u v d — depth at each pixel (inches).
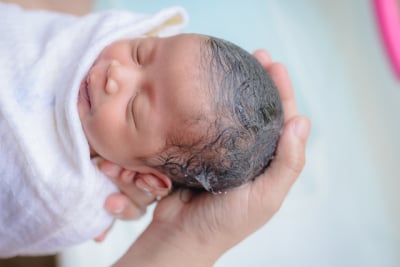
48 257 56.2
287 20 64.0
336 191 58.3
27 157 32.2
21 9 38.7
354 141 59.7
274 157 32.6
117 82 31.0
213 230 32.8
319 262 55.0
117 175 33.5
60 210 33.4
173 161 31.3
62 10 50.1
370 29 58.6
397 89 56.3
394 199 57.1
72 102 32.0
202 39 31.6
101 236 37.3
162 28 39.6
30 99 33.5
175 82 30.1
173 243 33.1
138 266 32.6
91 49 33.4
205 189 33.1
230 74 30.3
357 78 60.7
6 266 54.5
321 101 61.1
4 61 34.4
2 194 33.4
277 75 34.5
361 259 55.7
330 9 63.2
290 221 56.2
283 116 32.6
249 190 32.4
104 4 60.9
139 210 36.4
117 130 31.2
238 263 53.4
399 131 56.6
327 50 62.8
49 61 34.7
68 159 32.9
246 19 63.2
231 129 29.9
